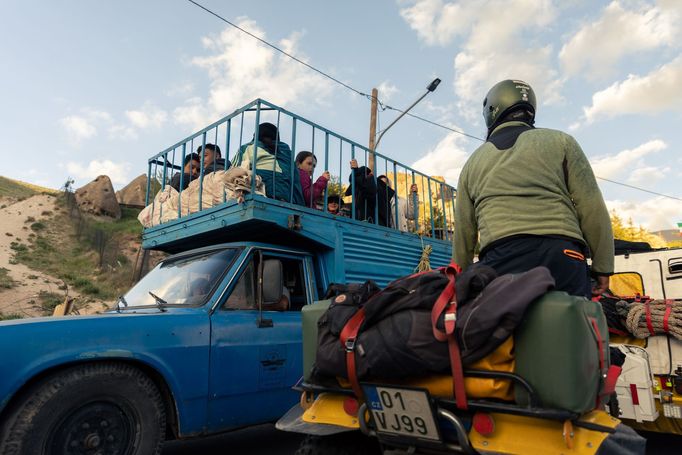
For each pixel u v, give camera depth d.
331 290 2.59
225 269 4.16
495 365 1.80
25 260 26.08
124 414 3.21
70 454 2.95
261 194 4.83
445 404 1.88
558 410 1.65
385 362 1.94
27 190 65.88
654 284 5.37
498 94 2.72
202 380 3.58
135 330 3.34
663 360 4.25
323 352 2.20
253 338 3.95
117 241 29.48
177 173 6.95
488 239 2.39
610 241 2.35
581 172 2.34
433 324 1.86
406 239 6.05
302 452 2.41
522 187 2.35
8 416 2.84
